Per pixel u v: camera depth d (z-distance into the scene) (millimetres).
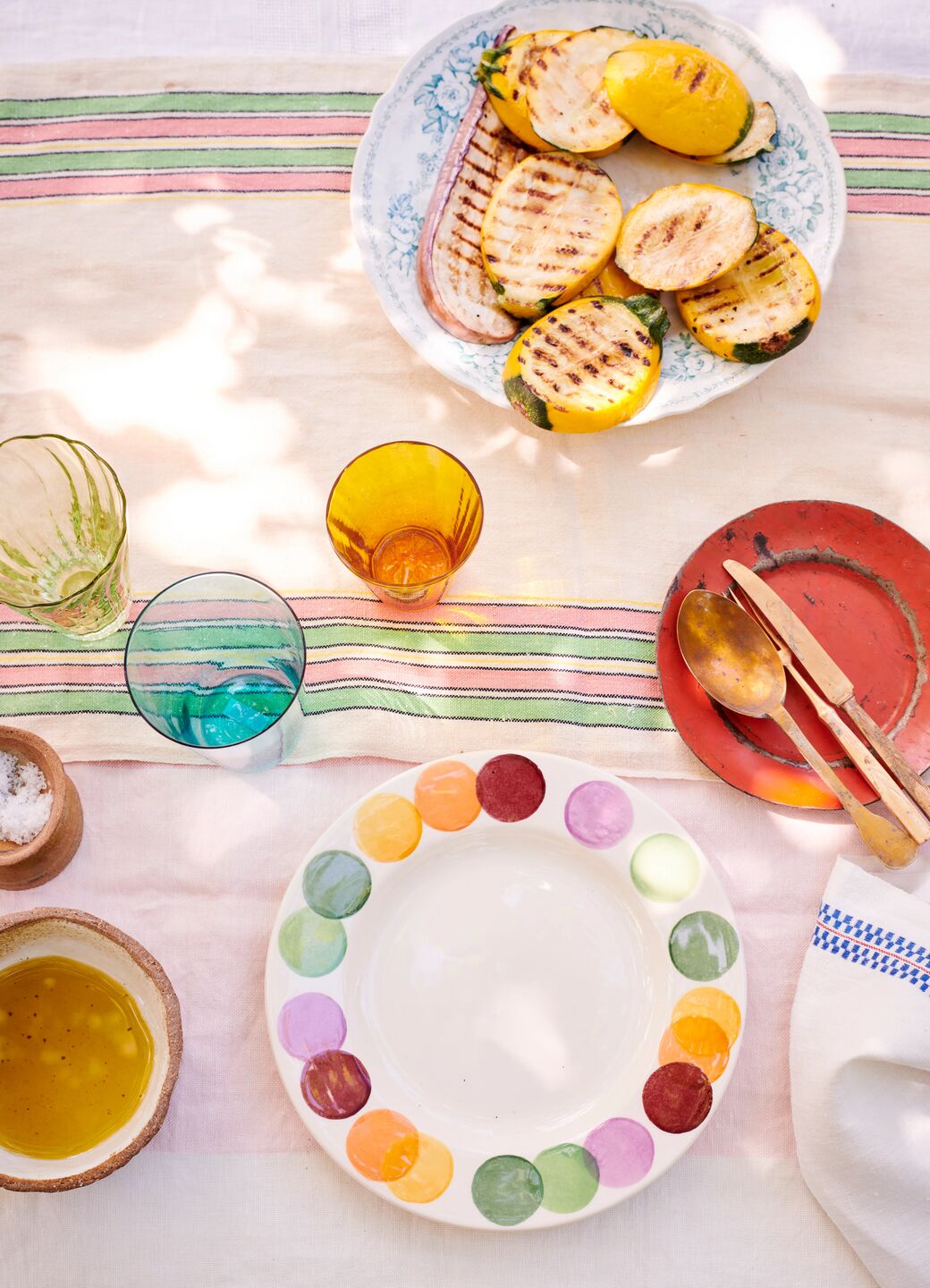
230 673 816
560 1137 746
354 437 877
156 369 883
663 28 859
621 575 856
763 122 843
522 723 829
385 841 768
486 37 859
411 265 858
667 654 807
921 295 898
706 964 756
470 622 847
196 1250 760
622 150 874
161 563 858
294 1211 765
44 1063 744
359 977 771
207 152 906
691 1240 766
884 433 882
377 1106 744
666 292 842
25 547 847
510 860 793
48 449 789
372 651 841
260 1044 787
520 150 856
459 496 793
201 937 799
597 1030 771
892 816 816
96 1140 730
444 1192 726
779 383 886
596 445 876
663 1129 737
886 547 826
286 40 928
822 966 779
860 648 828
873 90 918
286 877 810
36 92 908
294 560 860
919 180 910
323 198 905
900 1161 753
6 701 827
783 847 817
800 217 860
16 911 790
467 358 844
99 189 902
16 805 768
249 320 891
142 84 908
